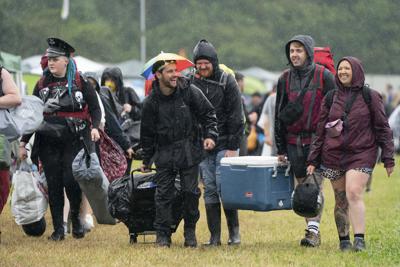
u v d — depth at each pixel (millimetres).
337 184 30781
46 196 34938
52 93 33062
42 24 143000
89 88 33281
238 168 31734
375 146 30281
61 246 32281
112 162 35219
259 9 179375
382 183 65312
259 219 42469
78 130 33094
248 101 119250
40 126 32938
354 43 168375
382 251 30328
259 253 30453
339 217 31219
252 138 66000
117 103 40812
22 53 134125
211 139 31234
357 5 171500
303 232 37500
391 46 168875
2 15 132875
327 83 31797
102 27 167625
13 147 33438
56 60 32969
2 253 30641
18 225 38062
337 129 30125
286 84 32156
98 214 34062
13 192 34594
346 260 28844
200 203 48875
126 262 28453
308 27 172375
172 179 31516
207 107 31344
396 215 43188
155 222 31797
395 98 134875
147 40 173000
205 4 181750
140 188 32281
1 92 31109
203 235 36719
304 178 32219
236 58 169875
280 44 173500
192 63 33594
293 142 31969
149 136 31641
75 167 32438
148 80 36875
